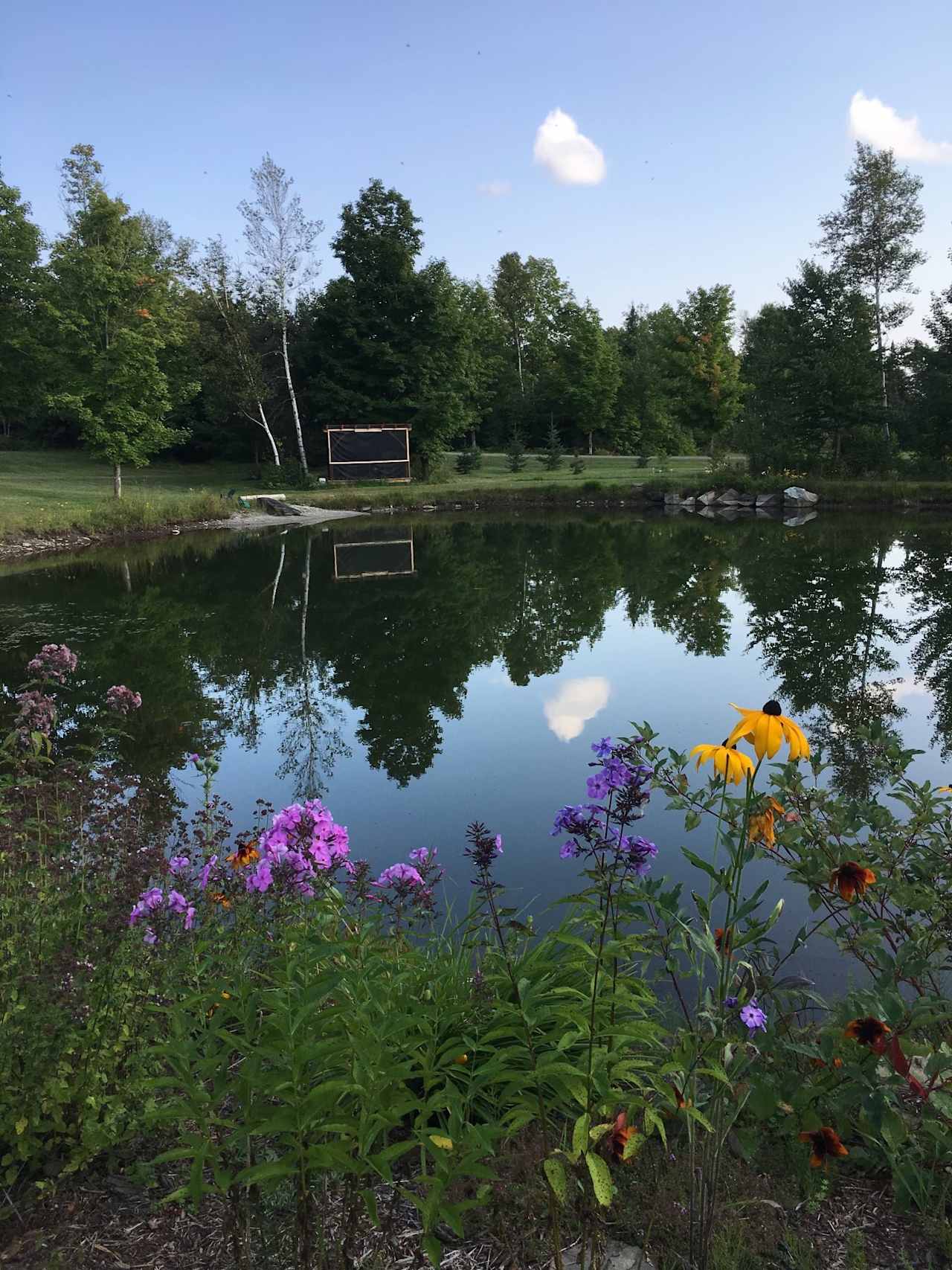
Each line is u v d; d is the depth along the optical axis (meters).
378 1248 1.94
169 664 10.77
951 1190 2.18
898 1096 2.44
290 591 17.27
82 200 27.05
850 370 33.94
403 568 20.78
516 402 55.44
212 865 3.07
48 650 4.01
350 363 39.06
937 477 34.34
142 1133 2.33
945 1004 2.33
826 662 10.46
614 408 56.53
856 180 34.09
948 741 7.02
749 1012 1.98
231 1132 2.15
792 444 36.25
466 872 4.89
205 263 36.59
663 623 13.49
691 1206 1.93
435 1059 2.30
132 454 27.36
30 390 32.66
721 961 2.15
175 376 37.31
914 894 2.77
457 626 13.69
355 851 5.24
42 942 2.57
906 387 35.44
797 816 3.02
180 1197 1.65
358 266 39.16
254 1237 1.98
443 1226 2.07
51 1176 2.25
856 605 14.53
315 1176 1.89
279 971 2.41
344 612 14.89
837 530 27.16
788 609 14.39
